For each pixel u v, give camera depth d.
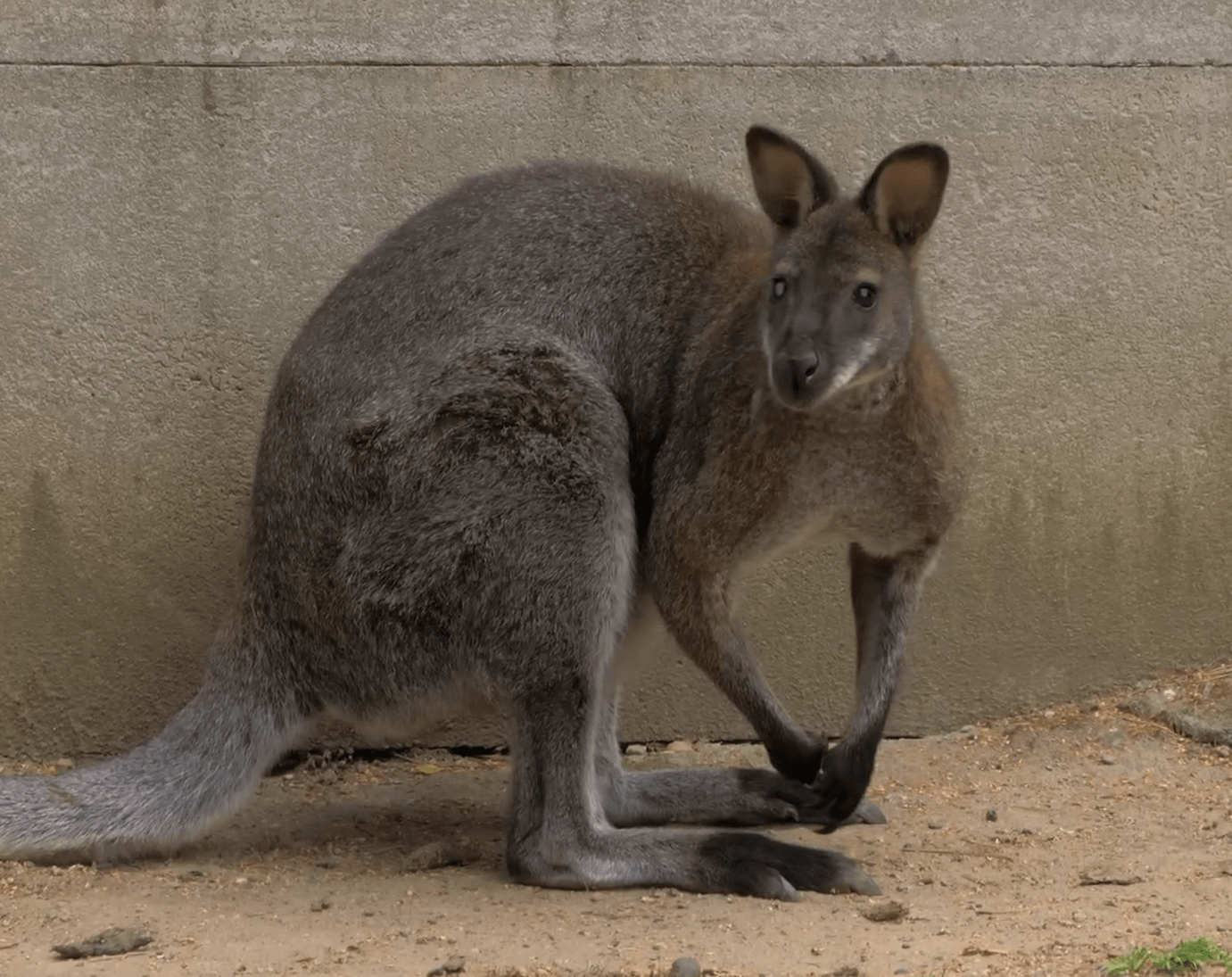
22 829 9.31
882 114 11.33
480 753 11.85
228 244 11.13
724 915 8.63
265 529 9.65
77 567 11.22
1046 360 11.56
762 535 9.32
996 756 11.40
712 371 9.37
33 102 10.91
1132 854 9.51
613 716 10.43
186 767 9.58
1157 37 11.39
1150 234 11.53
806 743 9.49
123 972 7.79
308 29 11.05
